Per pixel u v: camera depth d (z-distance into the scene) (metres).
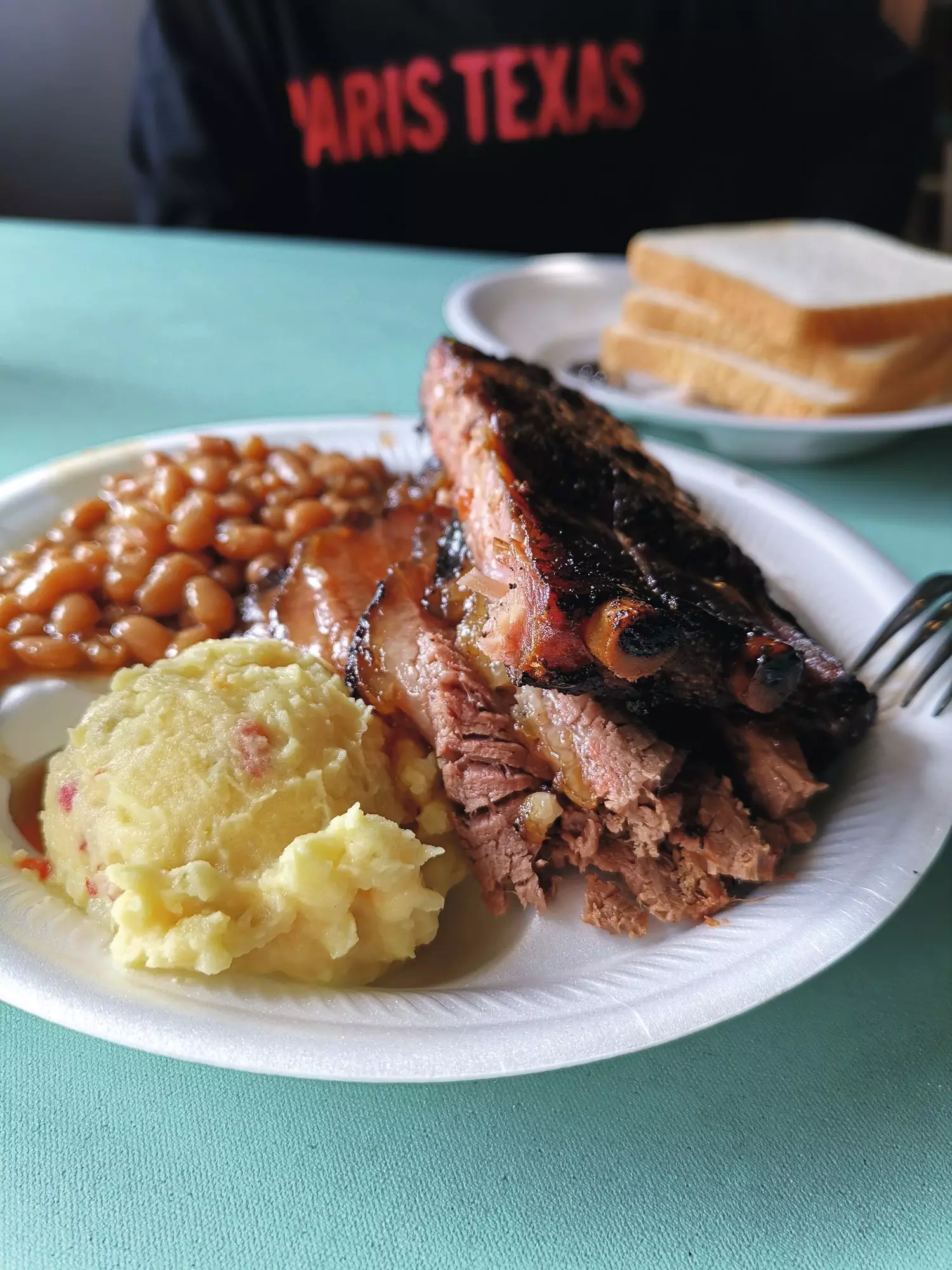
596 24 0.71
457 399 0.24
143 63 0.70
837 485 0.34
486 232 0.76
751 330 0.38
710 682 0.18
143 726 0.18
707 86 0.73
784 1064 0.16
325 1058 0.13
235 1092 0.15
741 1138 0.15
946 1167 0.15
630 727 0.19
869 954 0.18
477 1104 0.15
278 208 0.73
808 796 0.18
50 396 0.38
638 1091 0.16
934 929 0.18
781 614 0.21
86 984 0.14
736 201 0.76
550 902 0.19
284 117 0.71
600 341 0.44
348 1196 0.14
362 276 0.52
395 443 0.31
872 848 0.18
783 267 0.41
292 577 0.24
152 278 0.51
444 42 0.70
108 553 0.25
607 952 0.18
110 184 0.87
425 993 0.16
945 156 0.85
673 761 0.19
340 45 0.70
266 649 0.21
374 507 0.28
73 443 0.35
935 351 0.38
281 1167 0.14
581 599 0.17
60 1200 0.14
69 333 0.44
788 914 0.17
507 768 0.19
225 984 0.15
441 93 0.71
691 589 0.19
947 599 0.24
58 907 0.16
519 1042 0.14
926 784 0.19
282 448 0.30
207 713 0.18
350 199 0.73
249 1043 0.14
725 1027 0.17
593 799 0.18
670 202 0.77
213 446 0.29
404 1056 0.14
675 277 0.41
